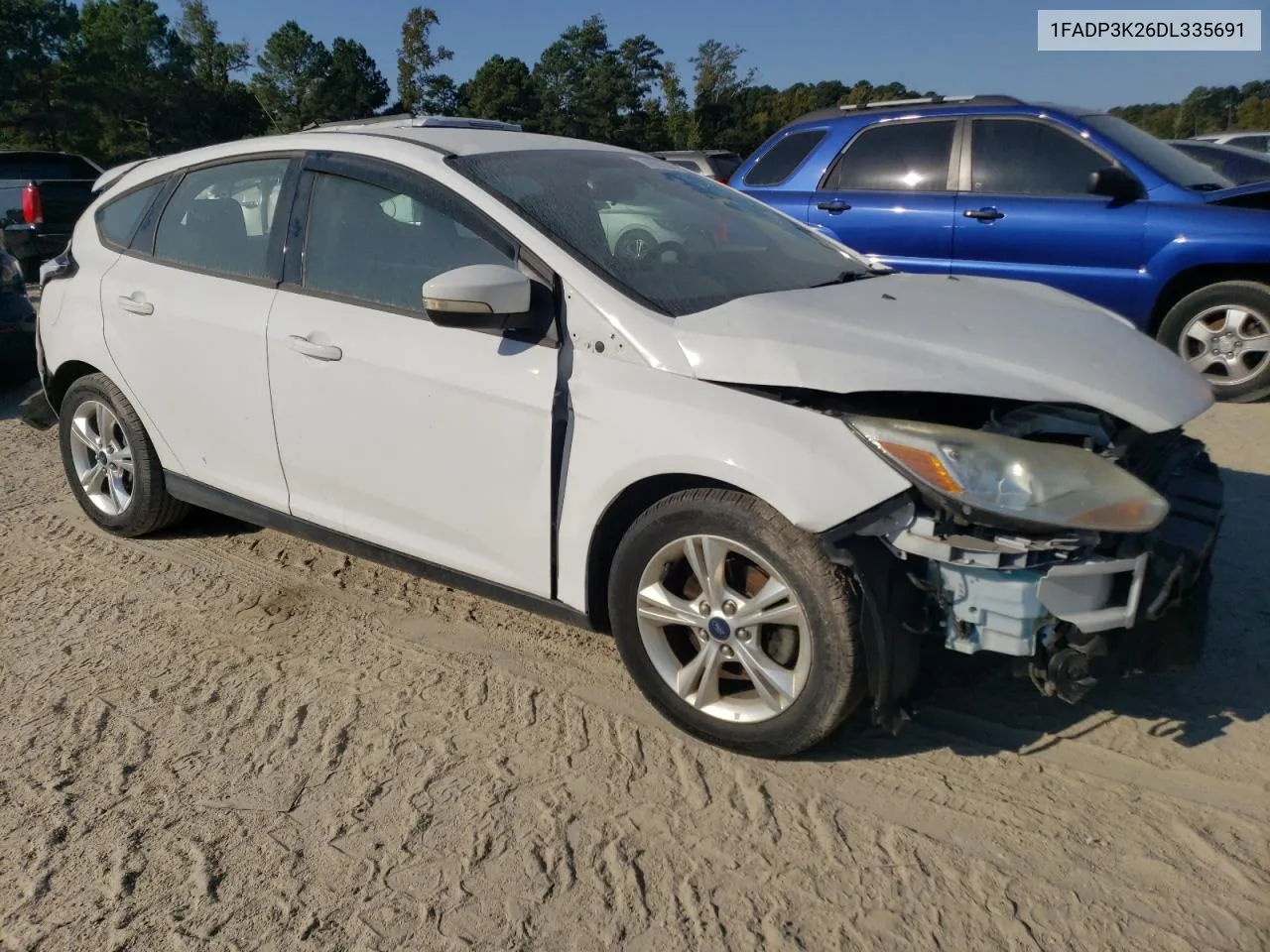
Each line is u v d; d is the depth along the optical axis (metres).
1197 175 6.57
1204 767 2.74
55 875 2.44
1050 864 2.41
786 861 2.45
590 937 2.23
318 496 3.63
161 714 3.13
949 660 2.73
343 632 3.64
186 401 3.93
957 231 6.79
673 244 3.34
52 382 4.57
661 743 2.93
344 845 2.53
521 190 3.27
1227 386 6.28
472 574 3.28
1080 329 3.01
